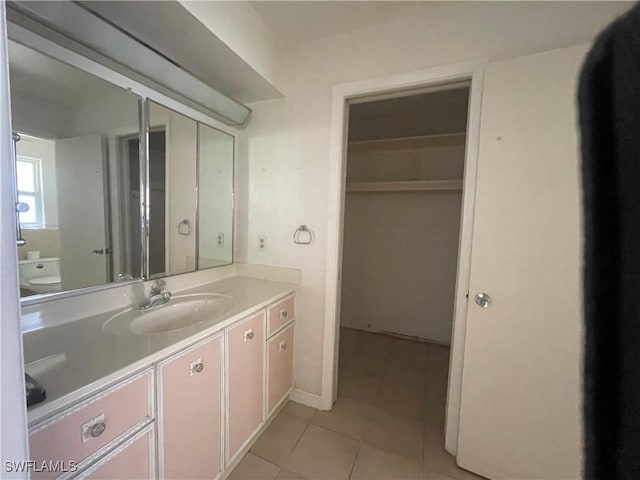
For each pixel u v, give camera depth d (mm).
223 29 1251
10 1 838
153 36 1218
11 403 370
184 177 1602
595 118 255
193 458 1074
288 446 1501
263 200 1903
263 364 1512
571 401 1163
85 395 694
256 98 1826
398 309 3092
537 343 1212
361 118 2568
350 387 2074
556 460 1198
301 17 1483
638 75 212
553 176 1153
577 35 1179
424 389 2061
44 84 999
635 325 216
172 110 1496
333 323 1764
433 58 1420
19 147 951
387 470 1377
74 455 694
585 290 264
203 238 1760
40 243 1009
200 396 1093
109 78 1184
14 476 371
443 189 2717
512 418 1274
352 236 3254
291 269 1844
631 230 219
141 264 1380
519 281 1233
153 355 867
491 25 1306
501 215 1252
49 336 968
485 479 1342
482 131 1279
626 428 220
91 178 1163
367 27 1555
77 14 931
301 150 1772
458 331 1439
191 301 1500
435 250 2932
